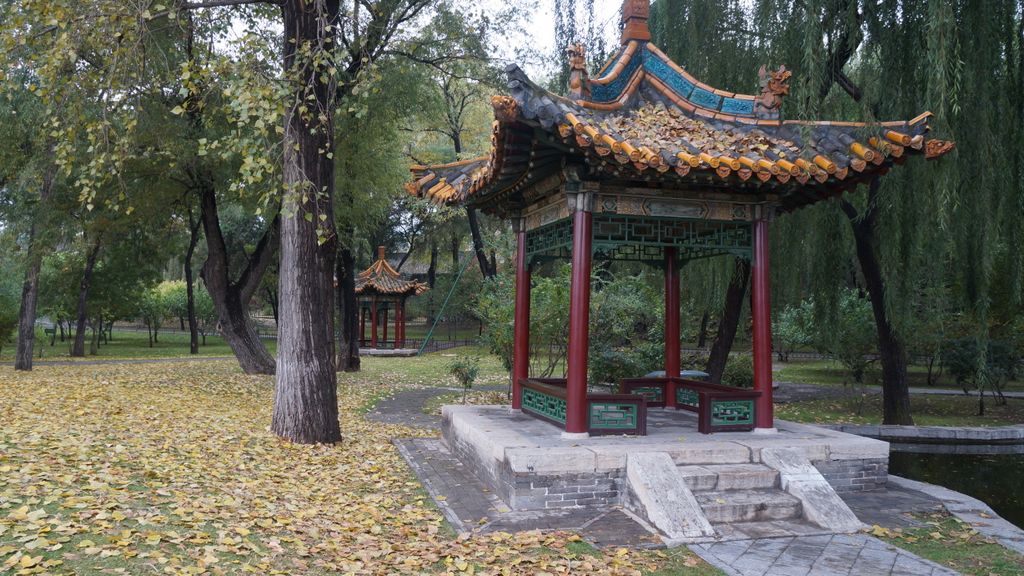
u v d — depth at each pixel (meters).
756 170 7.12
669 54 13.59
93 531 5.06
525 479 6.95
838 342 13.88
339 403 15.84
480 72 19.19
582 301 7.80
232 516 5.99
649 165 6.82
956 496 7.77
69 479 6.22
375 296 35.12
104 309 33.47
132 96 10.90
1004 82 11.07
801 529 6.50
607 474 7.14
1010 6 10.83
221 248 20.53
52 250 19.09
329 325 13.67
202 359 29.50
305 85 9.90
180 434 9.41
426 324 51.22
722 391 9.15
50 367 23.39
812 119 9.20
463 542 5.87
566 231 8.67
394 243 43.38
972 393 19.31
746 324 18.91
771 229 13.33
